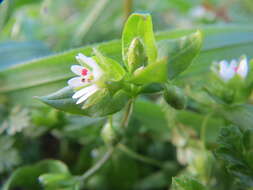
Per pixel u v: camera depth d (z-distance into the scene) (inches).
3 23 2.3
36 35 3.3
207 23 3.7
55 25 3.6
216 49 2.5
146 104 2.3
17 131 2.3
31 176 2.2
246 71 1.8
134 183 2.4
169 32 2.4
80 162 2.5
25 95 2.3
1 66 2.6
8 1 2.3
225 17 3.7
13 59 2.7
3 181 2.3
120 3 3.5
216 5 3.8
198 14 3.7
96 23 3.3
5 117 2.3
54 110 2.2
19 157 2.3
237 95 1.8
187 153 2.0
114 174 2.4
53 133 2.4
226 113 1.8
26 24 3.3
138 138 2.5
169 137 2.4
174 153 2.5
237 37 2.6
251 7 3.8
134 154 2.4
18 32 3.2
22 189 2.4
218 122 2.2
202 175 1.9
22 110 2.3
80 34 3.3
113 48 2.2
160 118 2.3
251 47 2.6
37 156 2.5
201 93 1.9
